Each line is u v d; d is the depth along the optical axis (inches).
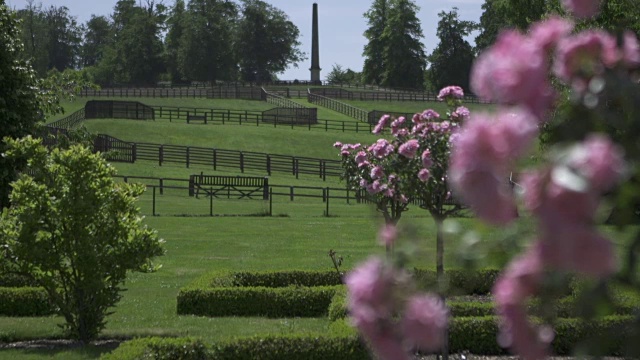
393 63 4953.3
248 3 5634.8
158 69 5531.5
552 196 69.8
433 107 4160.9
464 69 4719.5
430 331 86.4
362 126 3331.7
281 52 5684.1
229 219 1364.4
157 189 1849.2
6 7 693.9
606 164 68.9
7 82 687.1
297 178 2202.3
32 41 5570.9
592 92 82.2
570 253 68.8
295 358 434.0
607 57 82.7
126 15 6323.8
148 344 430.6
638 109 81.4
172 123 2942.9
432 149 387.5
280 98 4101.9
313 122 3309.5
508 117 72.7
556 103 79.7
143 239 498.9
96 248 489.1
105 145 2210.9
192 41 5270.7
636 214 81.2
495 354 480.4
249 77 5713.6
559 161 71.6
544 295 80.5
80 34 6589.6
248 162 2326.5
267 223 1309.1
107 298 502.9
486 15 3521.2
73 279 504.4
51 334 527.8
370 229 1226.0
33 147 485.7
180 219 1344.7
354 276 91.1
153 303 657.6
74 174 483.8
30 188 477.4
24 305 604.4
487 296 608.7
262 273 692.1
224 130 2856.8
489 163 71.9
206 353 436.8
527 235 78.0
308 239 1095.0
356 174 599.2
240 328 557.0
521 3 1470.2
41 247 481.1
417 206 1643.7
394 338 88.3
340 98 4429.1
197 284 639.1
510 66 74.5
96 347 487.2
